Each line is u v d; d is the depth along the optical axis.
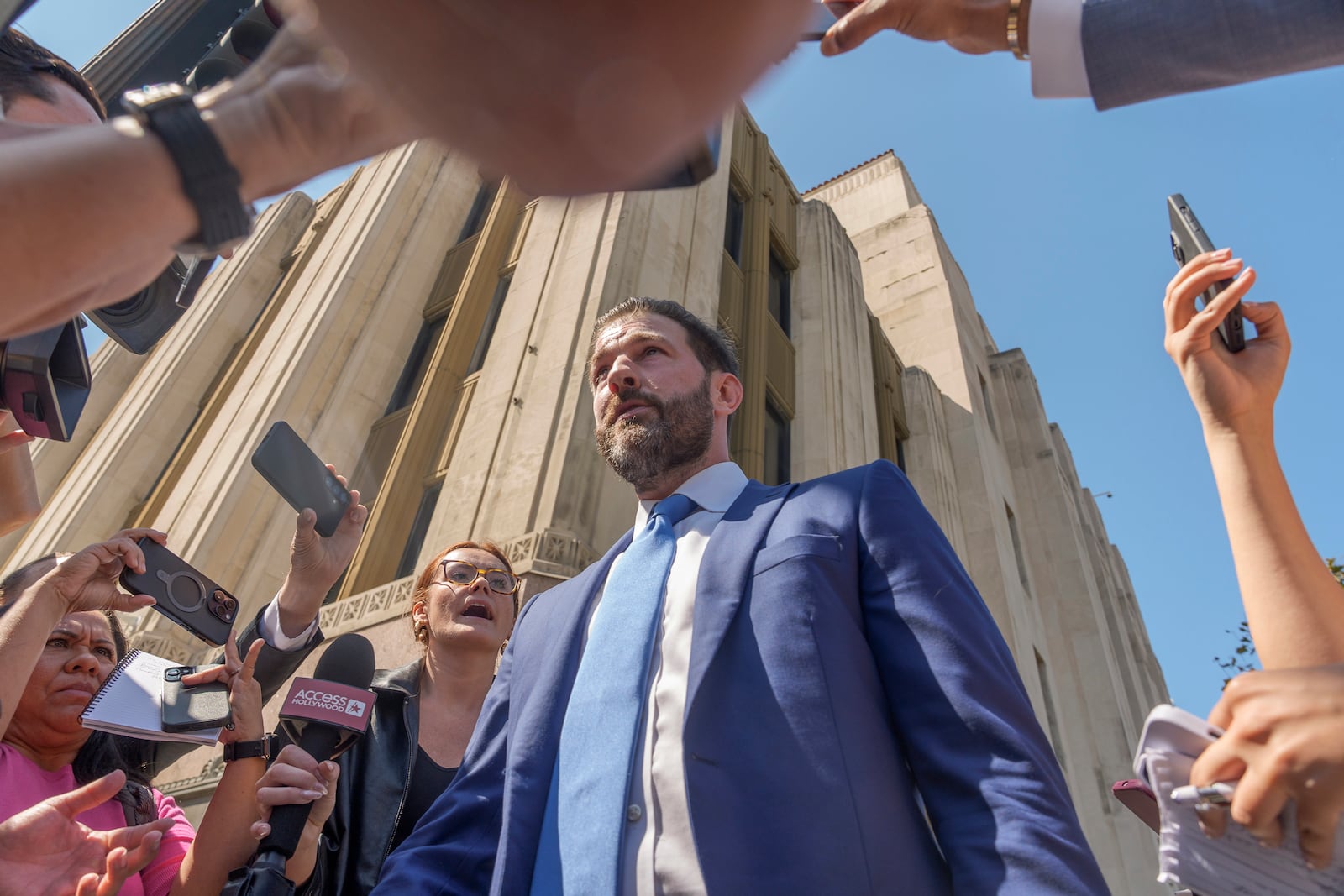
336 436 8.92
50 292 0.61
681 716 1.45
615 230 8.34
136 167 0.60
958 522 15.27
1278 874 0.96
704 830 1.27
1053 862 1.05
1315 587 1.22
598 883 1.31
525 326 8.19
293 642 2.66
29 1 0.76
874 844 1.22
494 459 7.00
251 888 1.90
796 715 1.34
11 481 1.80
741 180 13.49
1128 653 18.28
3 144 0.60
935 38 1.30
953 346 18.77
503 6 0.44
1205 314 1.45
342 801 2.63
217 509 8.02
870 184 24.84
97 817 2.26
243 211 0.64
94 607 2.07
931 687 1.32
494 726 1.91
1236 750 0.97
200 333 11.80
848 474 1.71
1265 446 1.37
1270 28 1.11
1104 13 1.21
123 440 10.41
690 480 1.99
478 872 1.66
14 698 1.80
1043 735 1.30
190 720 2.04
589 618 1.84
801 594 1.47
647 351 2.19
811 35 1.32
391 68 0.49
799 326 13.59
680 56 0.47
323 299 9.91
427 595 3.40
